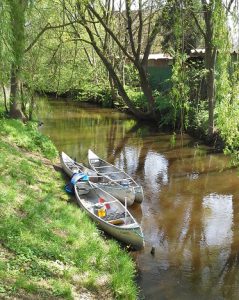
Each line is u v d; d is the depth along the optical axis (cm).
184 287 853
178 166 1717
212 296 827
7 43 1207
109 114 3009
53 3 2128
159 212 1240
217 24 1250
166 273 902
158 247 1023
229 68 1316
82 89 3588
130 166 1720
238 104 1257
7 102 2078
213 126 2005
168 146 2052
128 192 1258
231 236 1096
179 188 1448
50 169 1427
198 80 2219
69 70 3241
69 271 737
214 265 948
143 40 3278
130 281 800
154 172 1638
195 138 2180
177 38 1456
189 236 1090
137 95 3009
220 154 1872
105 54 2577
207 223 1170
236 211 1253
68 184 1261
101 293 722
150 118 2664
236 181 1520
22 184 1109
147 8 2402
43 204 992
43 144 1644
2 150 1320
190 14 1847
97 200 1221
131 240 972
